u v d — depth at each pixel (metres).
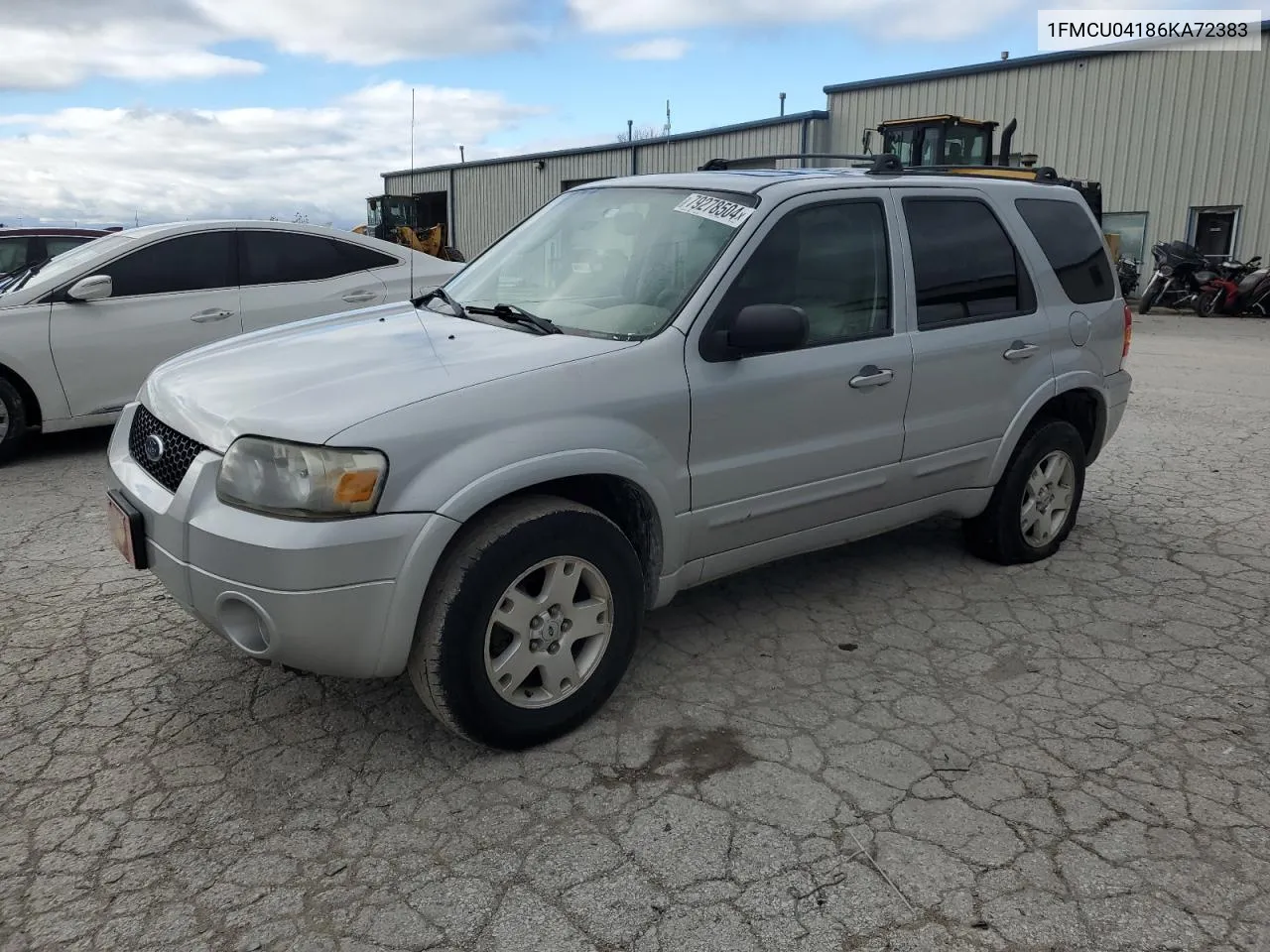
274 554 2.61
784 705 3.39
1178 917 2.37
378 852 2.61
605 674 3.21
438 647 2.80
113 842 2.64
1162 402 9.18
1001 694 3.47
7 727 3.21
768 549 3.71
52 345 6.46
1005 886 2.48
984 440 4.31
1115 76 21.73
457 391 2.86
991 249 4.35
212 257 7.03
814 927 2.34
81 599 4.27
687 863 2.56
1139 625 4.07
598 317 3.46
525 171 35.28
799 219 3.64
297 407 2.79
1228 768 3.01
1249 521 5.47
